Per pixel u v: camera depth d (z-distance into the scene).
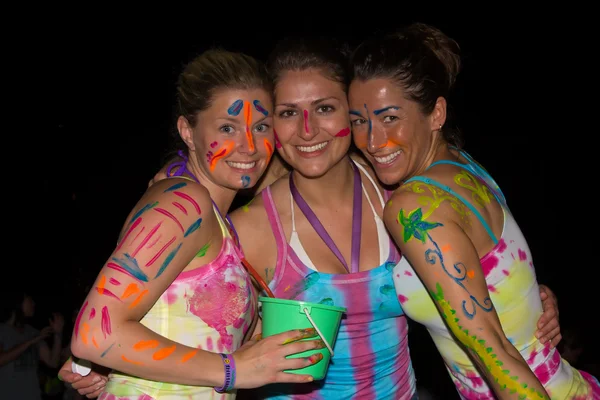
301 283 2.83
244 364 2.29
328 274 2.80
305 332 2.35
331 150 2.75
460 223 2.35
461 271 2.24
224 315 2.41
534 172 11.42
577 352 6.10
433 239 2.28
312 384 2.93
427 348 5.85
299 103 2.69
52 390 5.90
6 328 5.46
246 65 2.50
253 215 2.92
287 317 2.39
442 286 2.26
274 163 3.16
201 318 2.38
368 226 2.89
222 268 2.42
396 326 2.93
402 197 2.39
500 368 2.19
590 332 6.69
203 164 2.53
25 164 12.09
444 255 2.25
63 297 8.38
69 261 9.81
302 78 2.69
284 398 2.96
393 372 2.96
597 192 11.02
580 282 9.05
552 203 11.09
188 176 2.57
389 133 2.57
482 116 11.80
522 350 2.56
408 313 2.73
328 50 2.73
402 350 3.00
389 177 2.65
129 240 2.23
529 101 11.66
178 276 2.36
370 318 2.85
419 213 2.33
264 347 2.31
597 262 9.63
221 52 2.55
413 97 2.55
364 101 2.59
